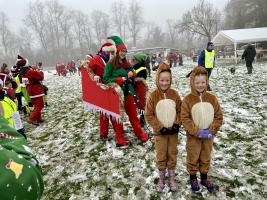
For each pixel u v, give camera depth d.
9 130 1.51
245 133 4.83
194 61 35.44
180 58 28.52
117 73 4.55
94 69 4.73
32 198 1.28
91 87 4.88
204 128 3.03
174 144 3.25
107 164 4.20
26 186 1.24
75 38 91.38
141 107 5.07
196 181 3.25
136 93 5.04
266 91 8.18
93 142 5.16
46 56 77.75
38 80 6.91
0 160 1.21
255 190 3.19
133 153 4.46
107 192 3.46
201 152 3.18
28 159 1.39
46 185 3.81
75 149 4.95
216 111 3.05
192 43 91.00
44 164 4.48
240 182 3.36
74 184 3.75
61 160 4.55
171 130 3.13
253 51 13.16
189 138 3.13
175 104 3.17
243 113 6.04
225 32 25.33
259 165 3.72
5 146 1.37
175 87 10.90
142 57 5.54
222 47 39.97
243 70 15.68
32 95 6.94
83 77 4.98
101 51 4.82
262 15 48.25
